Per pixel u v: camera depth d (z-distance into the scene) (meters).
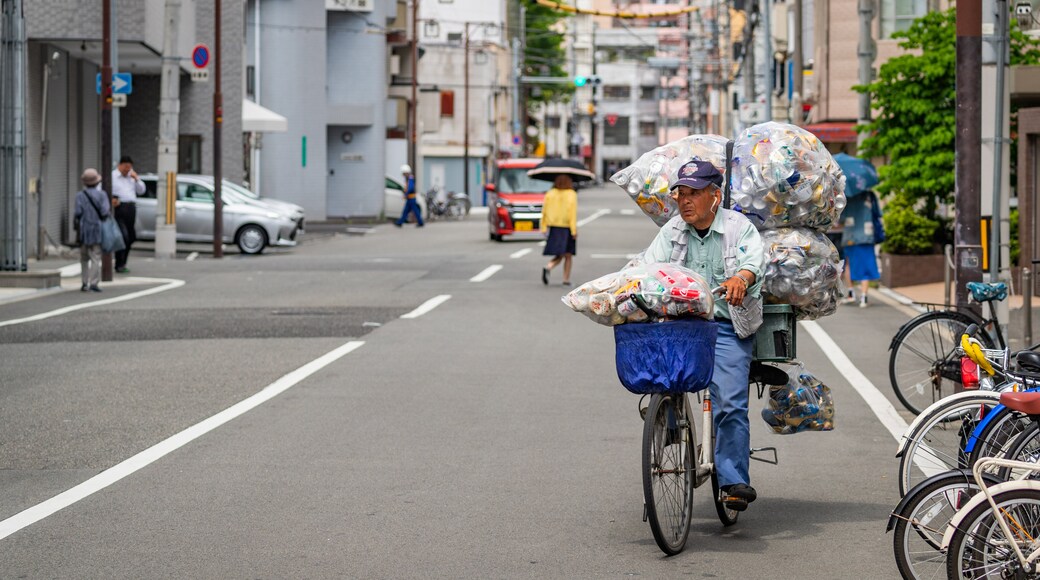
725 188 9.90
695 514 10.11
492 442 12.68
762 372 9.92
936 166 28.95
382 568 8.44
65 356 18.75
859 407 14.77
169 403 14.84
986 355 9.82
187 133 54.72
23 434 13.02
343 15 77.44
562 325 22.58
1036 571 6.89
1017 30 27.73
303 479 11.05
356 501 10.28
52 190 43.56
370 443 12.60
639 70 196.75
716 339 9.02
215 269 35.88
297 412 14.28
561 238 30.14
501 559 8.68
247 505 10.14
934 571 7.47
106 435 12.98
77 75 47.25
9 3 29.27
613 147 199.50
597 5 198.50
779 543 9.20
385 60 81.25
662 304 8.66
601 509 10.07
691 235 9.42
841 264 10.04
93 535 9.23
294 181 72.25
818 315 10.15
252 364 17.92
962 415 9.14
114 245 29.34
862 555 8.87
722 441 9.42
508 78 120.62
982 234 14.38
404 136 88.50
